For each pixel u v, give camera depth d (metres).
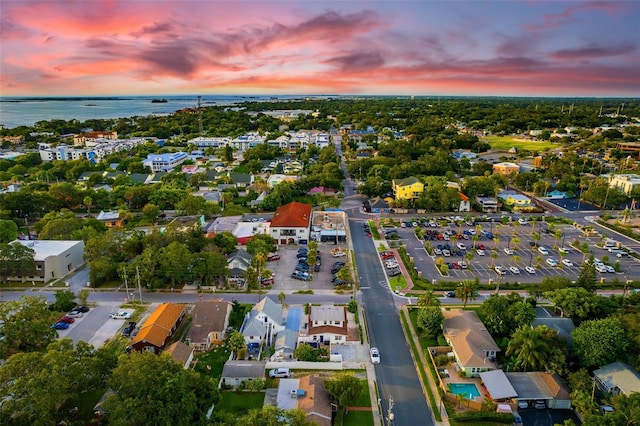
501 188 197.00
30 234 140.25
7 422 50.97
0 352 71.00
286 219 133.25
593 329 71.56
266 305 87.50
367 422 62.38
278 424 51.44
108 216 150.00
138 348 76.12
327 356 77.94
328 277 109.00
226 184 199.75
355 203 179.50
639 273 110.69
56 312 88.69
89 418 62.50
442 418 63.25
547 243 132.50
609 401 64.06
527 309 79.69
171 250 102.25
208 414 62.16
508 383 67.12
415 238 137.25
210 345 80.81
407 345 80.94
